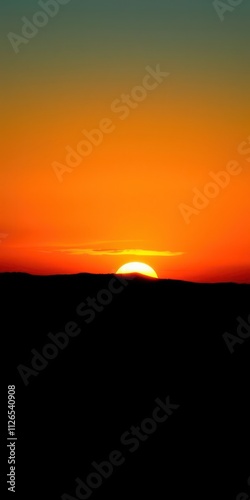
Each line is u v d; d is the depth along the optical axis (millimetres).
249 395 28438
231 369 33625
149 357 36438
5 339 38844
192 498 17438
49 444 21250
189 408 26234
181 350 38312
